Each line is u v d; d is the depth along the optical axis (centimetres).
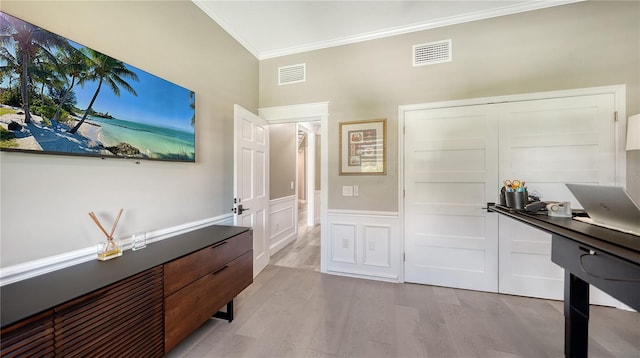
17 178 111
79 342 97
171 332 137
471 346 165
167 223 187
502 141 236
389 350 161
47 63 118
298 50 297
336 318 197
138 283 120
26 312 85
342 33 269
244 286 204
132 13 161
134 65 162
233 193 258
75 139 129
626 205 95
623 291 93
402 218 265
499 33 234
